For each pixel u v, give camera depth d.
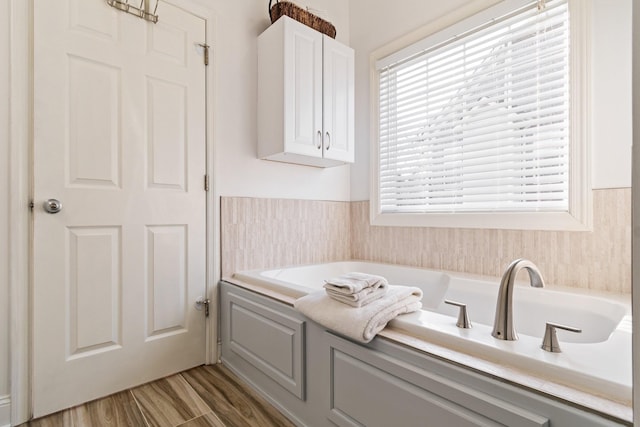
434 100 2.13
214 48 1.93
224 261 1.97
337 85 2.18
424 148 2.19
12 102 1.33
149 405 1.48
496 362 0.83
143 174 1.67
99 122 1.54
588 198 1.50
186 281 1.82
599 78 1.47
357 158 2.63
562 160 1.60
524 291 1.53
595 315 1.30
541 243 1.65
